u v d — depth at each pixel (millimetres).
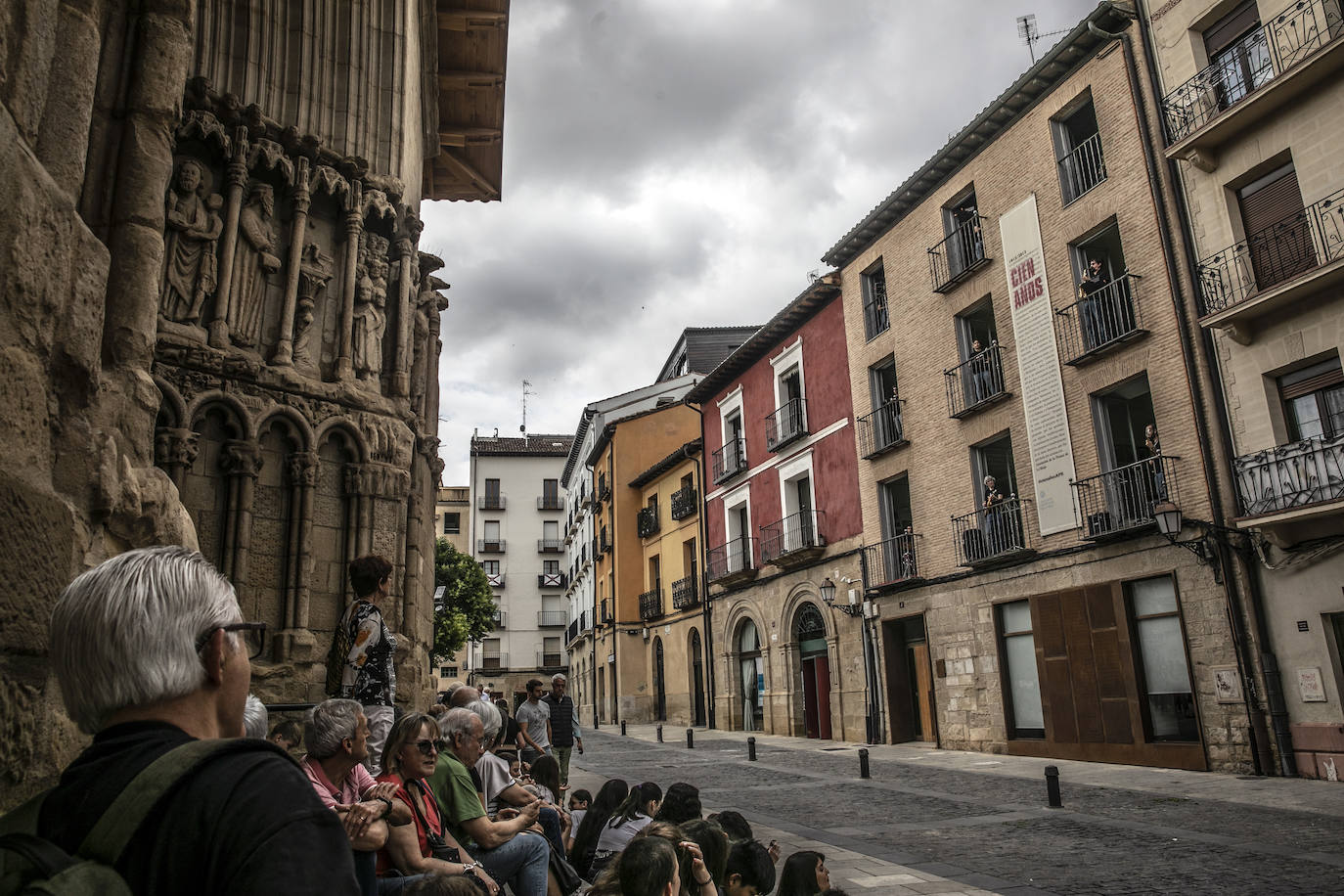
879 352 22844
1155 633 15164
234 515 8109
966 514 19547
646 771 17016
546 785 7523
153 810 1227
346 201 9516
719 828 4020
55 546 2668
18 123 2713
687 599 33250
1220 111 14672
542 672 63906
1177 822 9852
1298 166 13469
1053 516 17188
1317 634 12664
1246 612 13594
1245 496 13766
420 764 4328
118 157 4125
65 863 1140
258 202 8828
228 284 8391
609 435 41719
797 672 25797
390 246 10258
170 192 8156
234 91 9094
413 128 12234
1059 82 17781
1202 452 14383
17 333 2568
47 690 2557
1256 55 14328
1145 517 15336
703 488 32406
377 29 10352
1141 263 15844
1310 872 7320
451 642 44000
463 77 16812
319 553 8820
